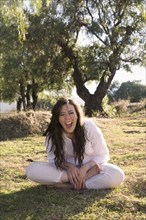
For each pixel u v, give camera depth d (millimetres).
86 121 5152
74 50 24969
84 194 4941
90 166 5086
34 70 25438
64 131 5012
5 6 6898
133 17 23922
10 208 4629
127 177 5730
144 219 4156
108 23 24016
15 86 31969
